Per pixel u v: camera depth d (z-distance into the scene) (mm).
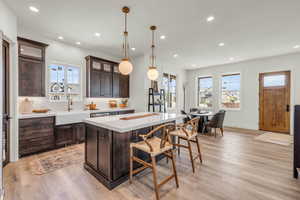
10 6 2441
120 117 2707
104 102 5152
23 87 3168
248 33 3410
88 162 2438
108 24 3043
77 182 2100
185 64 6586
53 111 3799
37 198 1769
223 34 3479
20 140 2889
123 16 2734
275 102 5250
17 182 2086
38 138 3123
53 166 2566
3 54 2553
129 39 3814
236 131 5348
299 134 2168
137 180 2168
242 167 2564
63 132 3512
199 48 4480
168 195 1830
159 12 2592
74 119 3701
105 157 2057
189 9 2494
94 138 2281
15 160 2752
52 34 3531
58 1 2309
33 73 3322
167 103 6645
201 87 7402
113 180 1992
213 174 2334
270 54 5043
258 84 5594
